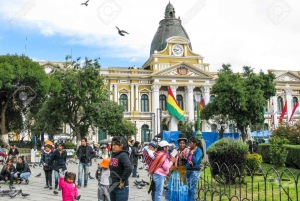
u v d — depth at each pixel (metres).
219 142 14.16
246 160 14.33
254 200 10.68
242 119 43.72
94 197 13.17
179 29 70.38
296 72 73.50
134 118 64.25
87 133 47.91
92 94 43.06
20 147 44.19
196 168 9.61
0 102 42.78
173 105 53.66
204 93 65.31
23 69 39.25
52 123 45.00
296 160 18.97
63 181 9.98
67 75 42.72
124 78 65.44
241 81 44.41
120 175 7.82
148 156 11.38
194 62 67.06
